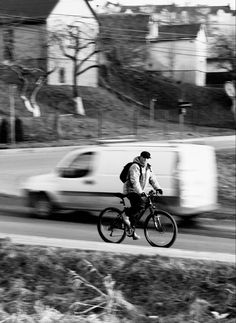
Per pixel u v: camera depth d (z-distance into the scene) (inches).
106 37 2089.1
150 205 496.4
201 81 2810.0
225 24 2691.9
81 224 616.4
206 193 639.1
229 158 1146.0
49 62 1777.8
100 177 628.1
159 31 2743.6
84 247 436.5
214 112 2605.8
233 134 2183.8
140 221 534.0
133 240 519.5
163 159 614.2
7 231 531.8
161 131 1974.7
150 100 2470.5
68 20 1868.8
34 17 1647.4
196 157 630.5
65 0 1836.9
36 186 638.5
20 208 623.2
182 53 2751.0
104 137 1635.1
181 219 646.5
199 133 2106.3
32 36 1653.5
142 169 484.4
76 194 636.1
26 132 1454.2
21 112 1596.9
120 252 427.5
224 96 2711.6
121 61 2455.7
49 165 858.1
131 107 2282.2
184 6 2935.5
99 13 2390.5
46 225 594.6
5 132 1249.4
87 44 1911.9
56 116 1626.5
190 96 2652.6
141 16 2554.1
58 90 1987.0
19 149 1045.2
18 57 1544.0
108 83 2379.4
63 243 446.0
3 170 585.9
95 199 629.9
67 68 2021.4
